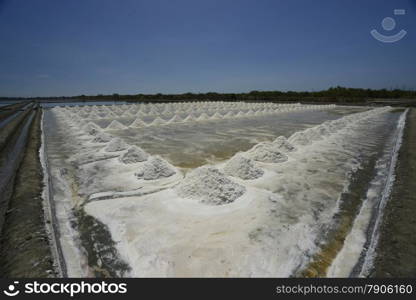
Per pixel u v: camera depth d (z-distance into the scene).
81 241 3.59
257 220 3.99
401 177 6.18
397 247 3.35
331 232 3.79
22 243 3.50
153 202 4.68
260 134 12.71
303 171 6.64
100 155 8.36
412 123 15.74
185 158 8.04
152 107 28.56
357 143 10.19
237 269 2.91
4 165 7.52
